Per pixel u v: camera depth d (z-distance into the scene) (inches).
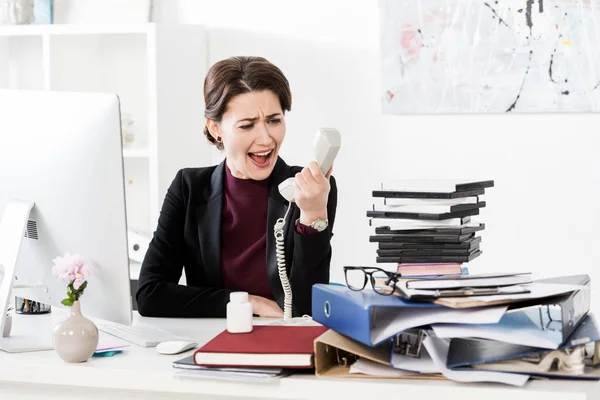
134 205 163.6
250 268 93.7
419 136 150.0
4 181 77.0
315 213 82.5
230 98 88.9
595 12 139.9
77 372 64.8
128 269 71.7
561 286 59.7
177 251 96.5
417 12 147.3
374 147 152.3
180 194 96.7
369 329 57.0
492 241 148.4
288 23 154.6
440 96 147.6
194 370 61.9
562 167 144.5
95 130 70.4
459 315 57.5
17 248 73.8
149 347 71.8
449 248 73.4
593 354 60.6
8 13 158.6
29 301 88.0
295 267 84.5
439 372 58.4
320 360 60.2
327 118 154.1
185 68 151.9
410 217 74.1
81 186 71.5
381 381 58.4
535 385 56.4
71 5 160.7
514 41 143.4
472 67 145.6
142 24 146.6
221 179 95.1
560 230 145.3
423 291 58.7
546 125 144.6
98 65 163.2
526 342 56.0
